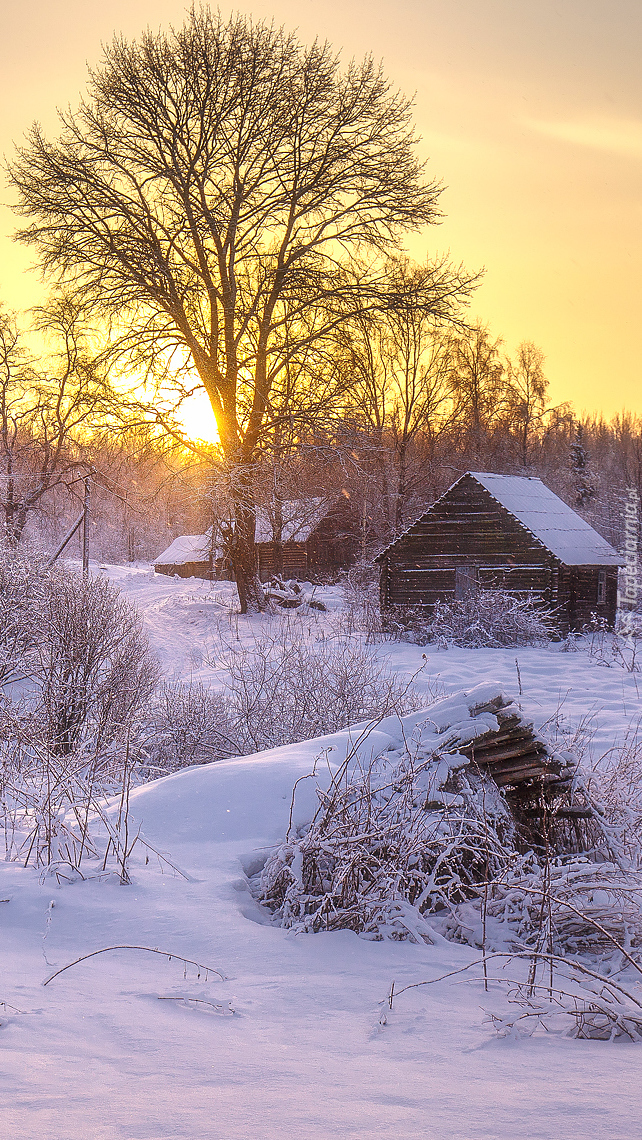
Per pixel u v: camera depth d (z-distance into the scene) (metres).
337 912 5.05
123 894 5.32
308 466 35.53
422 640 27.06
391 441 49.50
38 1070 2.76
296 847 5.52
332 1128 2.37
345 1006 3.75
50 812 6.09
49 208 30.61
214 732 11.86
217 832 6.38
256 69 30.84
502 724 6.42
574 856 5.81
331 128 31.80
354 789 5.67
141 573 46.59
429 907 5.52
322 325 34.59
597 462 81.00
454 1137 2.30
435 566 31.52
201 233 33.31
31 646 12.33
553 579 29.55
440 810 5.80
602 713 14.23
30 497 38.75
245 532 33.91
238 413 35.56
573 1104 2.57
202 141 31.61
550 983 3.99
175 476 34.59
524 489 33.28
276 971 4.25
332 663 13.35
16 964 4.10
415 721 6.97
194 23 30.78
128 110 30.59
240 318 34.78
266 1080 2.80
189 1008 3.63
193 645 25.84
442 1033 3.39
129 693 12.26
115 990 3.81
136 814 6.74
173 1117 2.43
